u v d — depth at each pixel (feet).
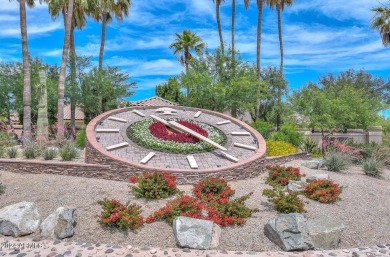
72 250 20.56
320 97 78.95
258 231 23.82
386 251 22.16
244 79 91.15
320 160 48.75
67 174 35.65
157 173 30.63
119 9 106.01
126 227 23.07
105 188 31.09
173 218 23.90
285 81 117.19
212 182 30.99
